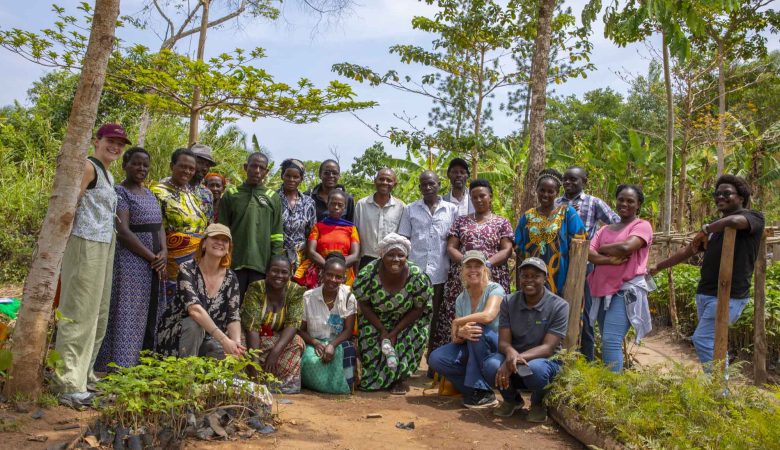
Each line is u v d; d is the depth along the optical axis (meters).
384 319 6.00
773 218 16.55
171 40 13.57
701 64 14.93
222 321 5.32
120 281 4.84
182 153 5.57
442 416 5.05
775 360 7.40
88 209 4.46
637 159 15.47
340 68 11.49
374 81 11.52
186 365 4.26
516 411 5.24
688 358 7.66
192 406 4.18
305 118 10.16
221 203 6.20
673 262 5.79
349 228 6.64
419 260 6.50
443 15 11.70
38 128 16.17
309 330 5.84
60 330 4.42
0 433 3.71
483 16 11.23
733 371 4.73
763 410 4.24
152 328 5.18
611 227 5.79
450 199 6.95
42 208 12.16
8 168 13.72
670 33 8.56
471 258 5.46
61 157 4.27
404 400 5.56
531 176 7.84
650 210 16.25
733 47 13.66
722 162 15.57
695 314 8.46
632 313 5.48
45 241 4.25
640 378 4.62
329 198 6.64
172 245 5.43
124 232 4.83
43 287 4.23
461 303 5.64
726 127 15.98
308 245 6.51
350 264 6.44
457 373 5.41
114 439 3.77
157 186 5.56
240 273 6.03
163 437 3.82
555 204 6.19
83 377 4.46
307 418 4.77
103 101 16.69
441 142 11.27
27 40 8.34
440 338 6.30
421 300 5.95
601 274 5.64
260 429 4.29
